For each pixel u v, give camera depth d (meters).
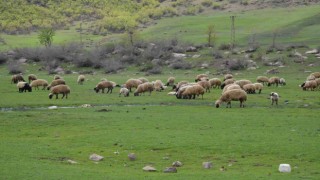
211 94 75.12
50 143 40.72
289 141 40.69
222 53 139.12
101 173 30.88
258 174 30.98
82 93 78.62
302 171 32.03
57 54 144.62
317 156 36.12
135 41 166.75
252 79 102.94
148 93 77.88
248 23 199.00
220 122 50.91
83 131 46.53
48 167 32.06
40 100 69.94
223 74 116.75
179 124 49.81
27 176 29.50
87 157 36.16
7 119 53.56
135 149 38.91
